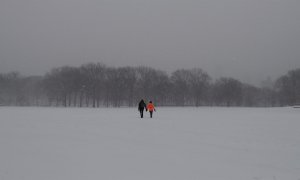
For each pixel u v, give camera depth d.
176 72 136.75
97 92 120.38
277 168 11.91
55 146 16.20
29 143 17.09
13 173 11.12
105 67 129.50
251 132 22.66
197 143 17.42
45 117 37.09
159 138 19.25
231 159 13.41
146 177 10.73
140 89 125.50
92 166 12.11
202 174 11.10
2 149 15.34
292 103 125.94
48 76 127.88
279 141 18.22
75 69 124.69
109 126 26.36
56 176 10.79
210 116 42.94
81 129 23.94
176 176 10.86
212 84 140.38
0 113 45.88
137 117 38.47
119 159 13.30
